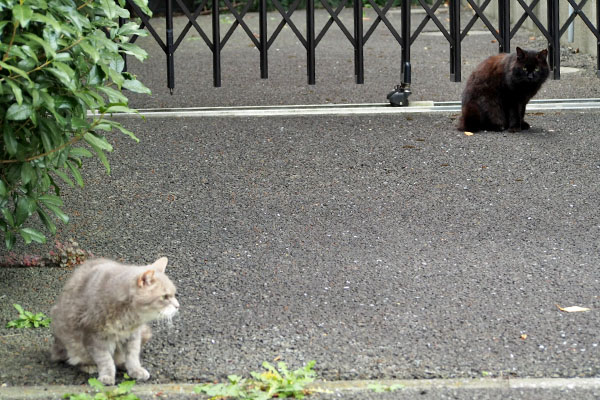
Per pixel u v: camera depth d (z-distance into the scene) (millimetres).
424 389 4242
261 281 5676
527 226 6562
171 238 6441
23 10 4363
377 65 13102
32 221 6742
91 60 5211
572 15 9734
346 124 9125
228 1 9453
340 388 4277
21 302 5414
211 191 7367
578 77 11539
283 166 7910
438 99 10344
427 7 9617
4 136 4859
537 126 9039
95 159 8117
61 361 4586
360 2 9477
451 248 6188
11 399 4191
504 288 5484
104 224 6727
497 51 14375
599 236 6340
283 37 16797
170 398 4207
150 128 9055
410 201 7105
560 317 5031
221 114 9461
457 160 8016
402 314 5137
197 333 4934
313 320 5082
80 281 4391
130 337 4387
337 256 6074
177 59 14125
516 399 4125
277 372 4387
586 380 4289
